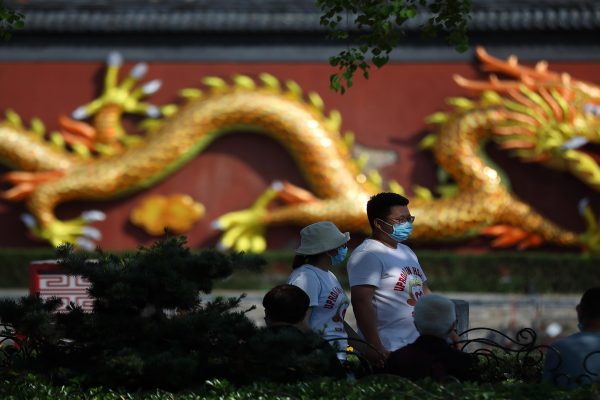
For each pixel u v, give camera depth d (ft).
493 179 151.43
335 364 49.49
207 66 159.74
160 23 157.48
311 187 155.02
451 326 48.80
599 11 154.81
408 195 155.43
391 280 53.72
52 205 156.04
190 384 50.88
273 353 47.39
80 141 158.10
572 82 153.28
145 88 158.40
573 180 153.89
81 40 161.17
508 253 150.20
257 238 155.02
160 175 156.56
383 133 156.97
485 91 154.10
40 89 160.86
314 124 154.71
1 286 150.82
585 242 151.33
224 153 158.40
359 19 63.57
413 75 157.79
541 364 59.36
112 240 158.10
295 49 158.92
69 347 53.11
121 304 50.90
